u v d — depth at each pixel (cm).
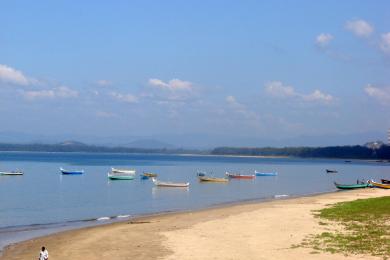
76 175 14312
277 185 11912
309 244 3288
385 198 6306
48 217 5725
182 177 14512
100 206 6975
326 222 4281
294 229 3953
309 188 10900
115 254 3219
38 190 9488
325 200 6838
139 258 3058
